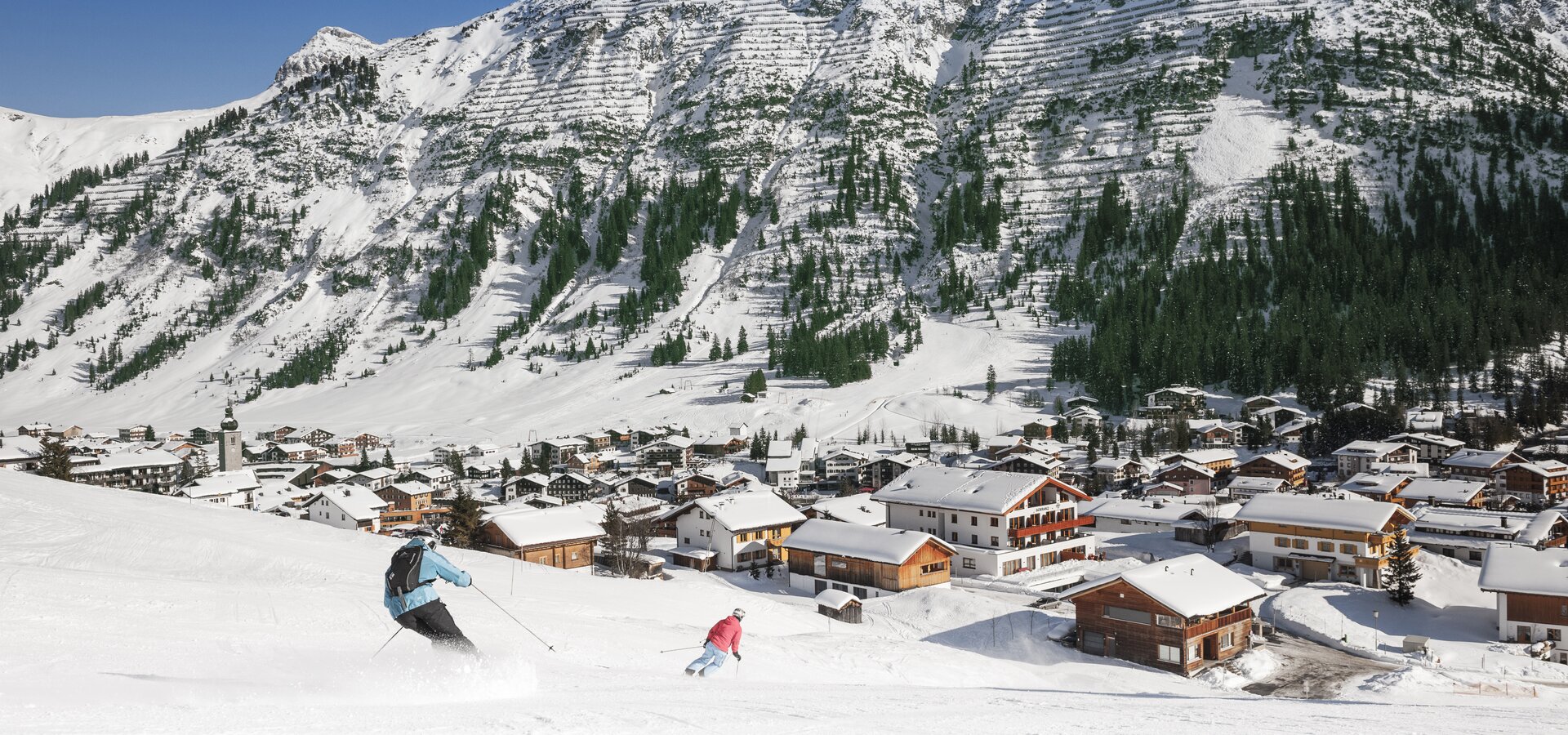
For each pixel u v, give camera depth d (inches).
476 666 451.5
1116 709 459.2
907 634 2222.0
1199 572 2094.0
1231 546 3376.0
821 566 2800.2
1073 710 445.7
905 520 3302.2
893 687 572.1
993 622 2246.6
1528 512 3567.9
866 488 5226.4
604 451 6560.0
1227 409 6973.4
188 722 310.7
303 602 865.5
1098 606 2058.3
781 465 5251.0
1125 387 7386.8
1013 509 3063.5
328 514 3656.5
